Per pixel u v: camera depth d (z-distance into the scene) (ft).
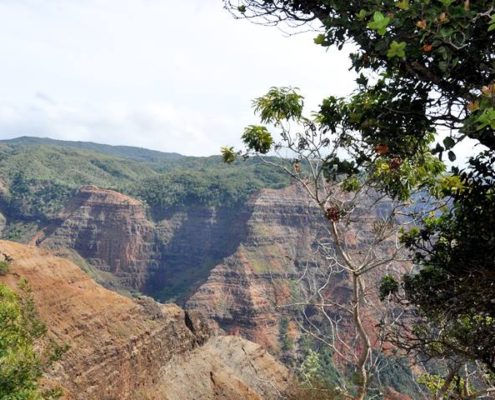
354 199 32.89
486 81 17.84
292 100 32.86
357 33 19.35
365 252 36.60
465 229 23.91
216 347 184.44
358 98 26.11
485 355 23.08
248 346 191.11
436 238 32.37
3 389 36.94
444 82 19.02
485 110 14.28
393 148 22.98
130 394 135.74
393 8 16.96
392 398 34.78
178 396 149.69
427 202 33.81
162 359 156.25
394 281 33.94
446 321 24.43
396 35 17.56
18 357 39.45
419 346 26.91
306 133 32.71
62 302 131.75
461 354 24.27
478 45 16.81
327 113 28.12
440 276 25.71
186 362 165.48
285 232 593.01
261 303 496.64
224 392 161.07
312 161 32.63
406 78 21.17
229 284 527.81
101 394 123.54
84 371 120.78
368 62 21.08
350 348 35.68
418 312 27.78
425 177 32.94
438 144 19.54
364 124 22.79
